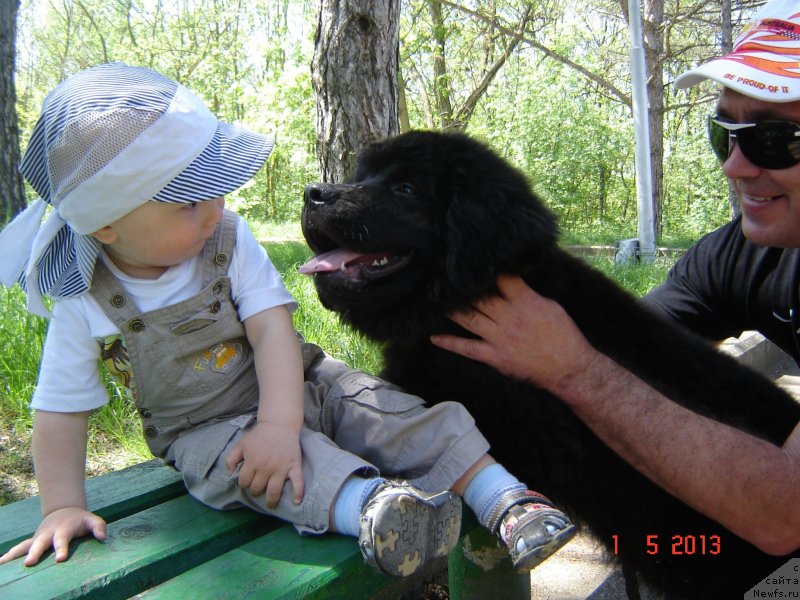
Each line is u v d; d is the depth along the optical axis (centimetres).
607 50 1886
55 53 3319
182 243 167
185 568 163
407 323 231
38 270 175
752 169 217
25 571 150
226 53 2373
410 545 147
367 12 534
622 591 297
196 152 163
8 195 867
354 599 158
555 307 217
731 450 194
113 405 363
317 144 577
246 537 176
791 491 191
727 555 244
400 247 220
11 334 407
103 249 175
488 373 217
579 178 2511
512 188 217
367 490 158
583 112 2352
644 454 201
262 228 1898
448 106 1848
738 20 1681
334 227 219
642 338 246
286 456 166
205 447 179
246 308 186
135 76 169
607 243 1530
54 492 168
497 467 178
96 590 145
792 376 569
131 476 213
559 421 219
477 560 230
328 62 548
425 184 223
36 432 172
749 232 232
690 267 316
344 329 424
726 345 501
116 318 172
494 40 1961
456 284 210
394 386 203
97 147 153
